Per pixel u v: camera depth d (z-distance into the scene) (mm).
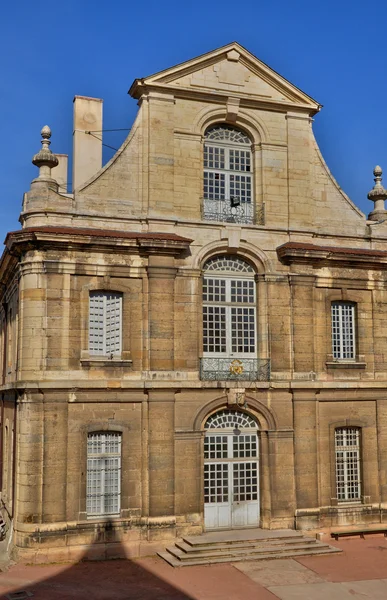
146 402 23312
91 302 23422
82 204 23766
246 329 25297
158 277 23766
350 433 26078
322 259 25750
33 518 21641
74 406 22562
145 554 22391
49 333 22594
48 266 22750
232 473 24516
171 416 23391
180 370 23859
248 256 25375
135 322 23594
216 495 24234
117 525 22422
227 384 24141
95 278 23297
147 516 22734
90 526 22109
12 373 25938
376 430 26188
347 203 27047
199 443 23766
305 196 26250
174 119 25078
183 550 21953
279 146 26312
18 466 22172
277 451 24547
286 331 25281
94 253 23297
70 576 20188
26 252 22906
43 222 23141
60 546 21688
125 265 23609
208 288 25125
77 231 22766
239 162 26312
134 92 25234
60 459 22078
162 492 22922
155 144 24656
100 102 26781
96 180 24016
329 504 25125
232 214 25594
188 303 24266
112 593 18672
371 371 26406
